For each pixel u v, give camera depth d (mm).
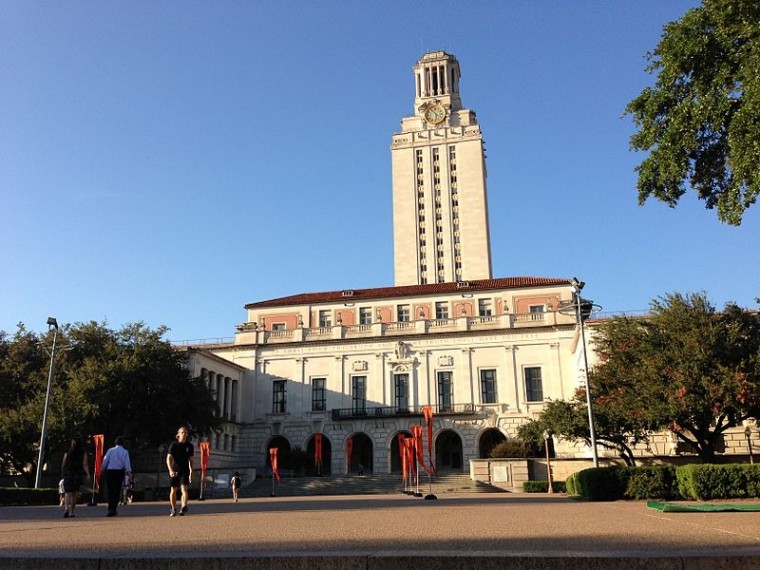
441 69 127000
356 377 67812
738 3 14250
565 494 35656
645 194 17922
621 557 6246
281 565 6582
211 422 52594
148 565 6695
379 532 9125
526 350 64500
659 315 40375
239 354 70750
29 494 29047
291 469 61844
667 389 35906
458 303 71062
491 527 9758
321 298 74750
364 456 70375
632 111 17750
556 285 69000
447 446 68438
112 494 15477
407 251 117062
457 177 119000
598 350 44312
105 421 47406
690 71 16312
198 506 22750
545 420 46000
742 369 35656
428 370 66188
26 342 52906
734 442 48719
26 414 44000
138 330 52031
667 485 19703
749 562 6152
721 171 17016
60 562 6805
